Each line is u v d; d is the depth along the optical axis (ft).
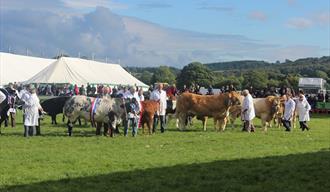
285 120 94.43
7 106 82.89
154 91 85.66
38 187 38.11
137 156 54.19
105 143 66.95
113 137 75.66
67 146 63.16
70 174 43.14
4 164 48.14
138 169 45.78
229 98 89.40
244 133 85.97
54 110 100.01
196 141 70.49
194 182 40.22
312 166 47.01
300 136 81.15
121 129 90.07
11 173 43.47
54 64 190.39
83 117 76.79
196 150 60.03
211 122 115.14
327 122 130.11
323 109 188.14
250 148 62.54
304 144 68.03
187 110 91.15
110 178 41.57
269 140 73.10
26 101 75.61
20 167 46.52
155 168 46.37
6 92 83.61
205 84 380.78
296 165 47.70
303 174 43.14
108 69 219.00
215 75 422.82
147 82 467.52
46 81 182.19
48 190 37.19
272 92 138.41
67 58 195.83
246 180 41.27
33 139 71.56
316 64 597.52
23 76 240.12
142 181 40.37
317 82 254.06
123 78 219.61
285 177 42.06
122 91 97.60
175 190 37.50
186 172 44.42
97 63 216.95
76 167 46.73
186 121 98.07
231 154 56.24
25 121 75.51
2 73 234.17
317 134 86.53
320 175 42.73
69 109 76.69
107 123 77.56
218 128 93.97
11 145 63.77
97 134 79.10
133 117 77.05
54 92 177.88
